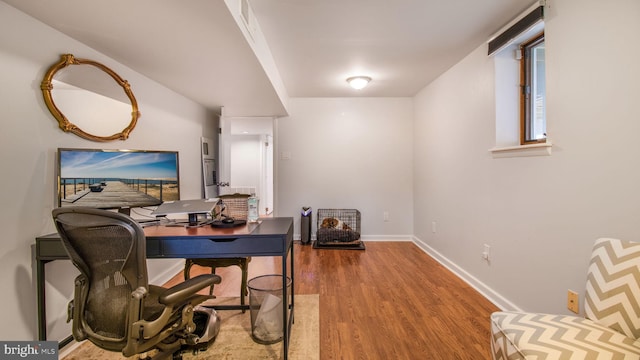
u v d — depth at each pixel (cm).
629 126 139
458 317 221
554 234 182
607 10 148
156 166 250
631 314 116
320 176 464
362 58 296
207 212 198
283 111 426
